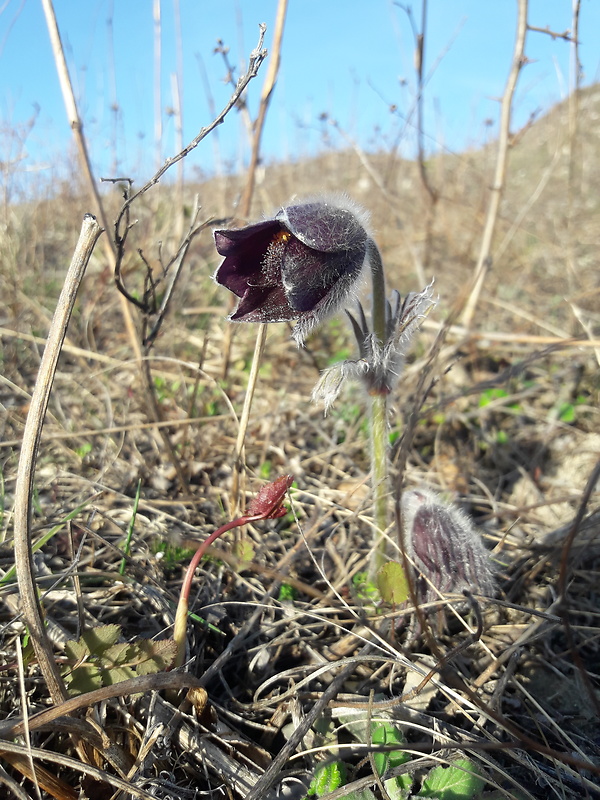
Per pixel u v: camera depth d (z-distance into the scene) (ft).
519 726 0.37
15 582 0.39
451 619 0.45
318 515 0.54
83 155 0.56
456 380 0.77
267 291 0.38
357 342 0.42
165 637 0.39
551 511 0.58
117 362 0.67
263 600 0.44
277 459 0.63
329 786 0.31
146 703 0.34
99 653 0.32
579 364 0.79
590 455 0.64
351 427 0.66
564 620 0.30
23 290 0.85
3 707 0.33
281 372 0.79
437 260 1.12
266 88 0.62
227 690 0.37
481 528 0.54
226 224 0.60
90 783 0.30
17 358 0.72
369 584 0.46
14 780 0.29
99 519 0.49
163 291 0.80
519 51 0.75
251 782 0.32
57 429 0.61
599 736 0.37
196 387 0.59
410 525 0.42
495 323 0.92
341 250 0.36
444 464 0.65
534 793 0.33
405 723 0.34
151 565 0.45
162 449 0.61
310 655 0.41
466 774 0.32
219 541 0.48
